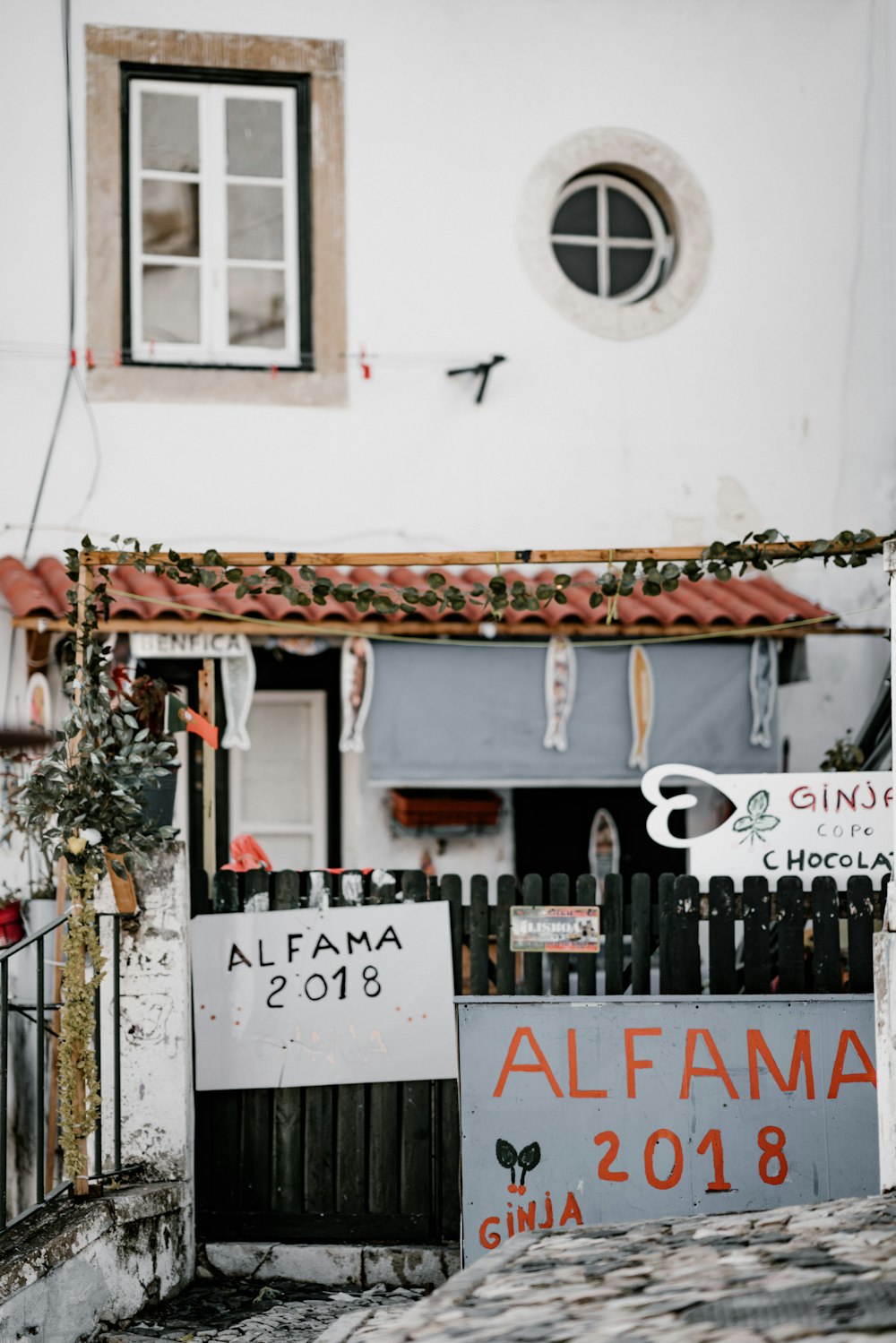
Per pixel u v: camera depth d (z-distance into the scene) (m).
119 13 9.17
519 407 9.53
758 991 5.93
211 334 9.35
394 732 8.45
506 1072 5.79
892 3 9.96
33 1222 5.32
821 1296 3.12
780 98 9.88
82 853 5.66
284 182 9.47
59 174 9.08
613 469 9.60
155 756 5.78
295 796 9.36
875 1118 5.75
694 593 8.99
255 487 9.22
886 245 9.92
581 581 8.99
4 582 8.33
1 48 9.05
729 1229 4.00
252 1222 6.00
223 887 6.11
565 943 5.97
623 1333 3.00
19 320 9.00
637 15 9.75
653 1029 5.79
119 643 8.02
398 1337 3.21
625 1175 5.73
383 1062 6.01
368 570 9.13
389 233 9.47
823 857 6.09
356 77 9.46
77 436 9.02
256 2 9.35
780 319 9.82
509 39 9.62
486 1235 5.71
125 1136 5.77
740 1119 5.74
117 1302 5.39
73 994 5.62
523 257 9.58
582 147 9.66
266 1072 6.02
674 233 9.88
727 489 9.70
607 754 8.61
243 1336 5.22
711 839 6.08
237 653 8.10
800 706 9.52
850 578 9.62
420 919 6.05
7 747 8.26
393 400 9.41
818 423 9.80
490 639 8.52
